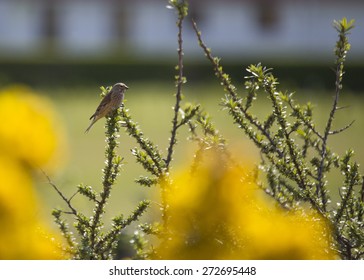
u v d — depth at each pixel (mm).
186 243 6844
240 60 84625
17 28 94688
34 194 6238
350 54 88375
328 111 47812
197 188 6969
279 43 93312
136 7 94062
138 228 7266
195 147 7531
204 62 72375
